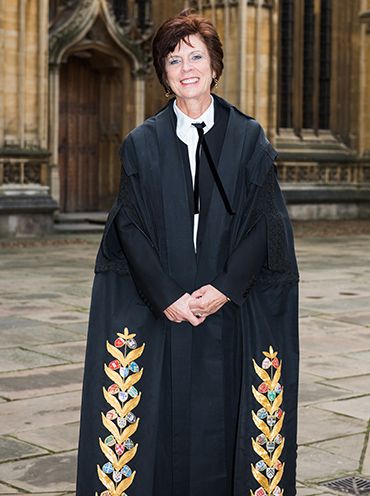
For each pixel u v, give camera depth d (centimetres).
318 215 2389
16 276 1195
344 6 2488
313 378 650
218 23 2164
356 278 1220
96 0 2033
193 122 298
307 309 959
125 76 2177
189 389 292
